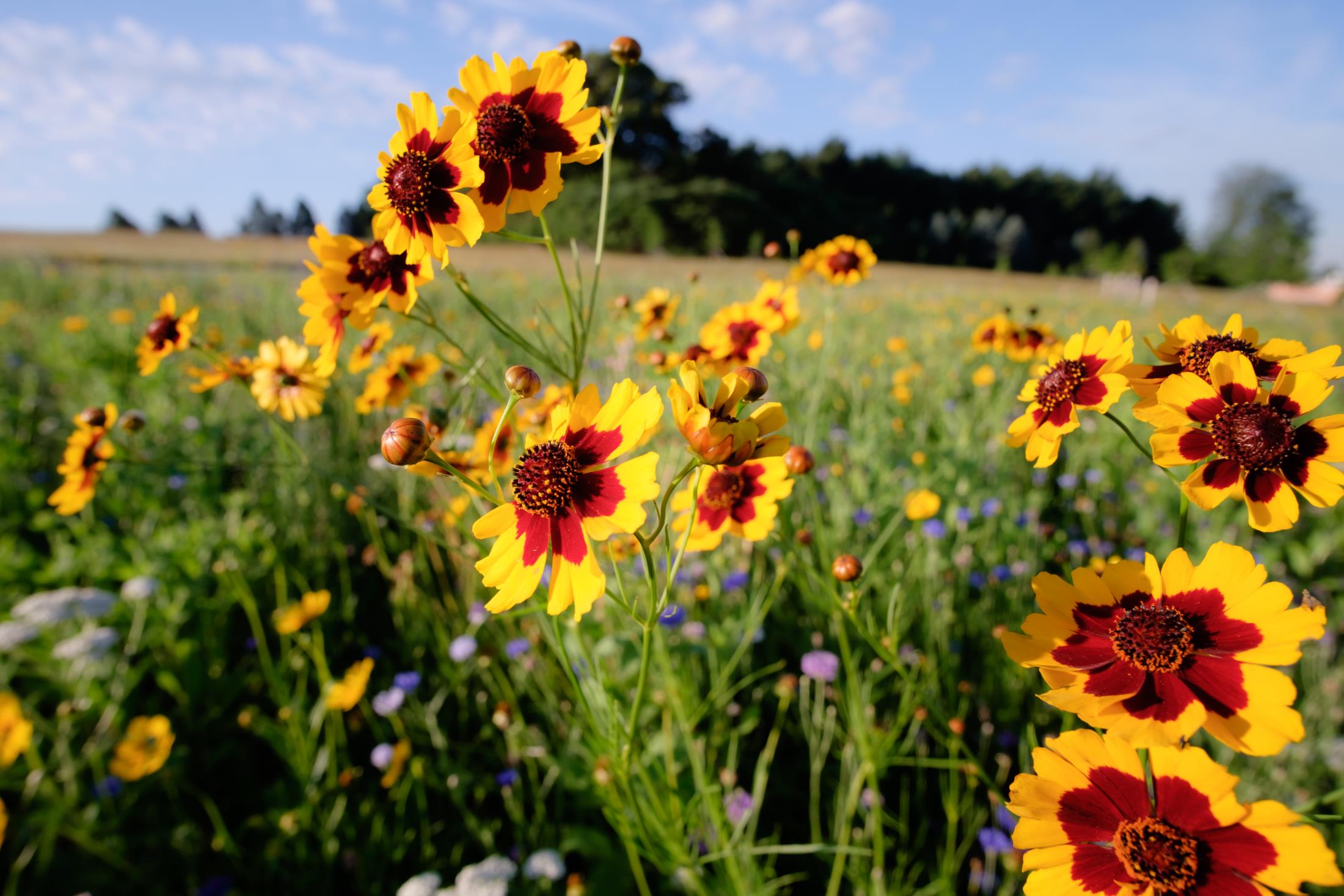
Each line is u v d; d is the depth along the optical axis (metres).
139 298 10.05
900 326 7.80
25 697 2.58
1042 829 0.89
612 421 1.17
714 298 7.07
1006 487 3.45
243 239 40.19
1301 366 1.06
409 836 2.20
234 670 2.89
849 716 2.05
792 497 3.09
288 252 29.41
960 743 1.59
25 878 2.11
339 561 3.39
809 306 5.27
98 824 2.19
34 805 2.23
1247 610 0.92
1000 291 17.27
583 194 27.73
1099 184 73.62
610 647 2.12
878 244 52.56
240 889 2.15
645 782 1.54
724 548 2.83
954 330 7.62
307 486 3.61
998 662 2.45
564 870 1.96
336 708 2.46
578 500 1.13
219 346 4.39
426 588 3.17
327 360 1.73
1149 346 1.23
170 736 2.32
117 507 3.59
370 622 3.19
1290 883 0.77
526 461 1.17
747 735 2.47
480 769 2.46
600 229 1.54
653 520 2.26
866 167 65.81
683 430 1.07
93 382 5.46
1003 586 2.79
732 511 1.67
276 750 2.48
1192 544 3.25
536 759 2.38
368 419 4.26
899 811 2.22
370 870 2.17
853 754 1.99
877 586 2.54
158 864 2.19
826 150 64.69
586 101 1.51
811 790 2.30
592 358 4.35
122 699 2.51
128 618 2.81
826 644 2.52
